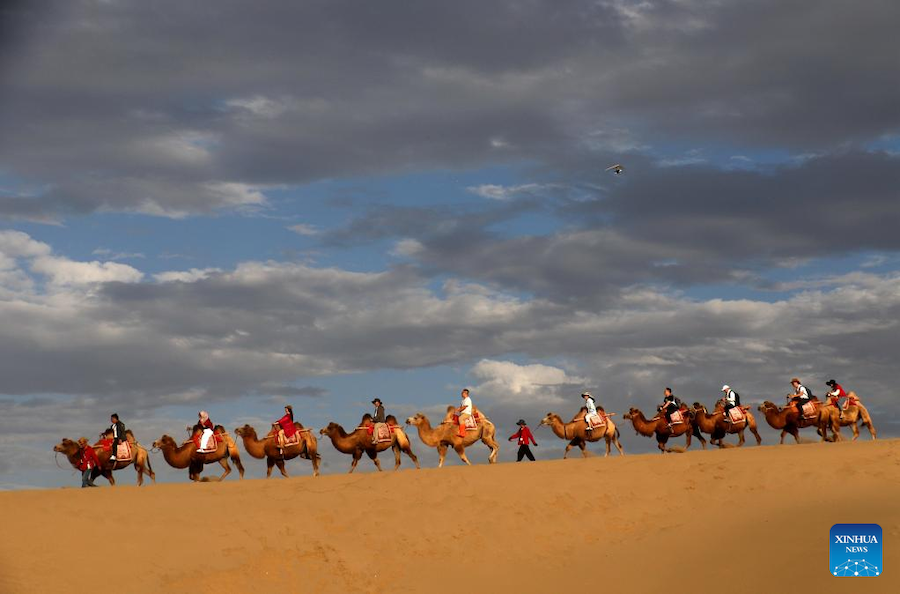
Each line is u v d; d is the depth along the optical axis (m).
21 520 28.22
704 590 23.69
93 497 30.61
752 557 24.91
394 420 36.00
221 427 35.31
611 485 31.64
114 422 34.44
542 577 26.39
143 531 28.27
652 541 27.72
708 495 30.62
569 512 30.08
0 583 24.59
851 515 26.59
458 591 25.95
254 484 32.62
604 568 26.30
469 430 36.22
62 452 33.75
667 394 39.97
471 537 28.86
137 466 34.59
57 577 25.31
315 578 26.69
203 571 26.39
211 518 29.38
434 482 31.98
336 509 30.20
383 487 31.72
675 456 34.06
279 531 28.81
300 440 35.22
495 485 31.70
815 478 30.52
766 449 34.91
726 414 39.91
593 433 37.62
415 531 29.14
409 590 26.09
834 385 39.88
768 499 29.56
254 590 25.92
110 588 25.11
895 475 30.00
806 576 22.88
